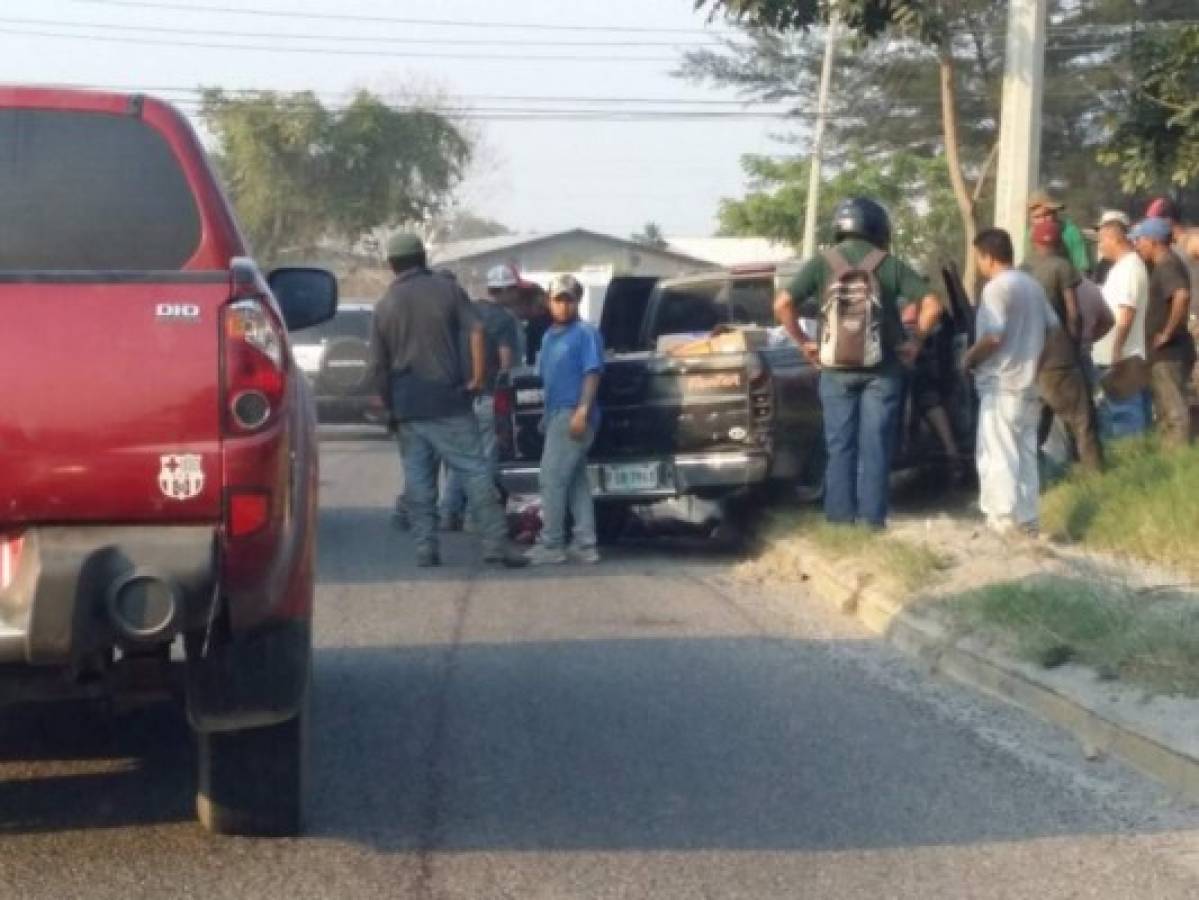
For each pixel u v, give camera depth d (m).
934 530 14.57
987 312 14.03
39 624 7.11
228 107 60.50
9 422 7.19
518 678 11.47
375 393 15.59
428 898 8.07
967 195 26.97
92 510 7.27
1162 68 17.42
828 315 14.59
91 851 8.55
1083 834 8.88
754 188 59.34
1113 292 16.41
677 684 11.35
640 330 18.72
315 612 13.38
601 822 9.01
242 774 8.48
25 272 7.42
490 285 16.61
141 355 7.29
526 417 16.27
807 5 20.72
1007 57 18.84
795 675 11.59
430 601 13.84
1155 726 9.72
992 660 11.24
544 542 15.54
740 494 16.23
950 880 8.38
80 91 8.14
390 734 10.29
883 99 48.75
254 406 7.39
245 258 7.70
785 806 9.24
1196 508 13.62
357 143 60.59
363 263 61.75
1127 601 11.31
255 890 8.12
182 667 7.83
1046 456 16.23
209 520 7.36
